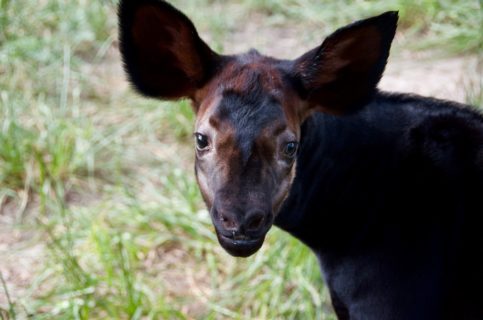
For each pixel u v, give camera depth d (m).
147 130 10.30
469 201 5.76
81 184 9.45
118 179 9.39
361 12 12.41
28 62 11.21
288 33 12.47
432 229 5.74
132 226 8.78
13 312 7.12
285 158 5.33
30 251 8.45
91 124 10.12
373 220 5.88
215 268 8.17
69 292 7.67
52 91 10.99
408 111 6.07
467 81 10.78
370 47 5.70
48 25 12.18
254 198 5.07
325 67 5.70
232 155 5.15
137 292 7.76
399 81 10.99
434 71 11.20
